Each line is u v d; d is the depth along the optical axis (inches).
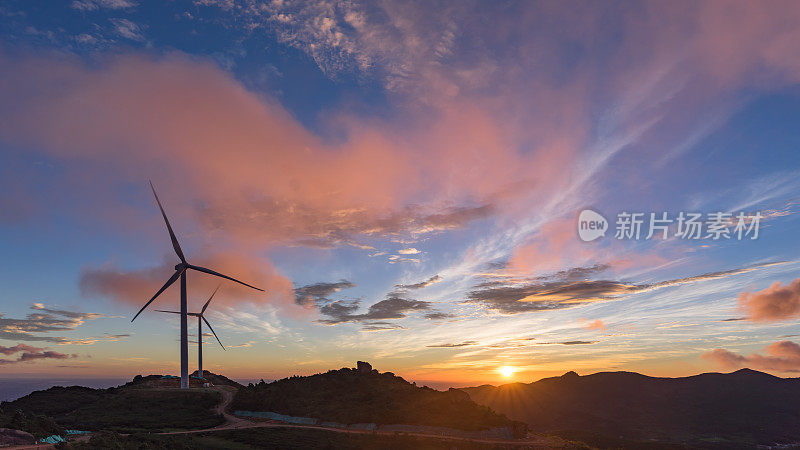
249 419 6496.1
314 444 5022.1
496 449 5334.6
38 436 3523.6
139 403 7224.4
